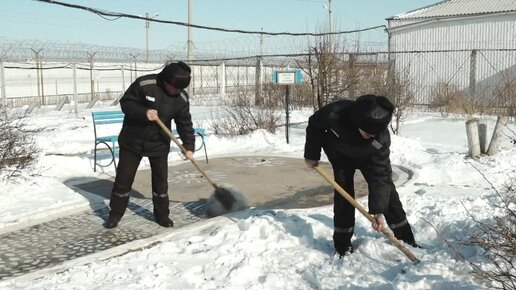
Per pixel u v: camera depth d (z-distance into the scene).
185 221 5.87
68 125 16.72
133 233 5.46
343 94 13.70
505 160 8.52
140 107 5.25
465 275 3.77
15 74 29.89
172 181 7.90
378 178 4.25
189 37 25.80
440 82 22.42
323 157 9.74
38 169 8.01
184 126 5.62
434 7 26.73
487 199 6.02
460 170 8.16
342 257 4.48
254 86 17.53
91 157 10.12
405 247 4.28
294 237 4.96
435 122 16.09
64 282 4.15
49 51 28.92
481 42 24.14
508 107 16.91
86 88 34.53
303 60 17.00
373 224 4.26
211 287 3.98
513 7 23.48
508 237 3.87
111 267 4.44
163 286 3.98
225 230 5.20
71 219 5.98
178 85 5.19
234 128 13.20
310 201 6.66
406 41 26.19
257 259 4.37
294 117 16.92
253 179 8.02
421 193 6.91
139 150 5.46
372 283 3.82
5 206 6.26
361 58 14.48
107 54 30.91
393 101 13.05
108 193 7.13
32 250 5.00
